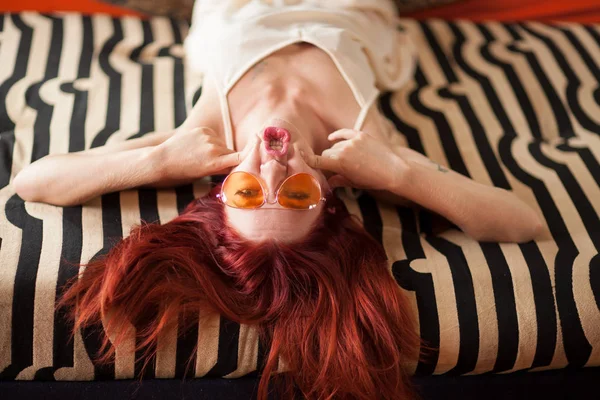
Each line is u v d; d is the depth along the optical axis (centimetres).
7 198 129
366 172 124
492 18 203
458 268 125
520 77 174
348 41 146
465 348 121
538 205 142
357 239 122
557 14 202
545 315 122
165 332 115
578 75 176
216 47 144
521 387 126
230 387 119
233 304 112
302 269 113
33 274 115
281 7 155
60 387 118
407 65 171
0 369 115
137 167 124
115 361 115
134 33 178
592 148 156
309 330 111
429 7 197
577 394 129
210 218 119
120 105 156
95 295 113
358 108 138
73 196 126
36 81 159
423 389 123
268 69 138
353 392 111
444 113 165
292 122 129
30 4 192
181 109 157
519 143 158
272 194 110
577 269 126
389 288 117
